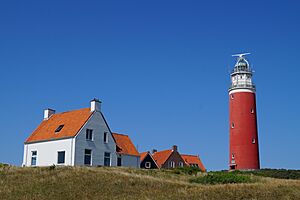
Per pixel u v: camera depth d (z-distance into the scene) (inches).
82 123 2164.1
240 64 2790.4
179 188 1378.0
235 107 2728.8
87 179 1536.7
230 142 2721.5
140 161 2775.6
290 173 2361.0
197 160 3513.8
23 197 1331.2
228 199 1151.0
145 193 1321.4
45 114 2501.2
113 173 1663.4
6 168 1740.9
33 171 1684.3
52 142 2207.2
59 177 1571.1
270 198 1141.1
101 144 2220.7
